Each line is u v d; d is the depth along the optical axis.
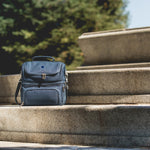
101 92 3.10
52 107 2.36
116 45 4.04
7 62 10.77
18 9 9.89
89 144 2.21
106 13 11.47
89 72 3.12
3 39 10.27
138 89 2.94
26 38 9.91
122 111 2.12
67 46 10.40
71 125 2.29
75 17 10.59
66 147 2.14
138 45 3.90
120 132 2.13
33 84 2.59
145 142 2.04
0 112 2.60
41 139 2.39
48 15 9.84
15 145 2.29
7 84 3.74
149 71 2.88
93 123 2.22
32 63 2.72
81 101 3.17
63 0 10.38
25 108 2.47
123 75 2.98
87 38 4.18
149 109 2.04
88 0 10.88
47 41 10.27
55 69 2.62
